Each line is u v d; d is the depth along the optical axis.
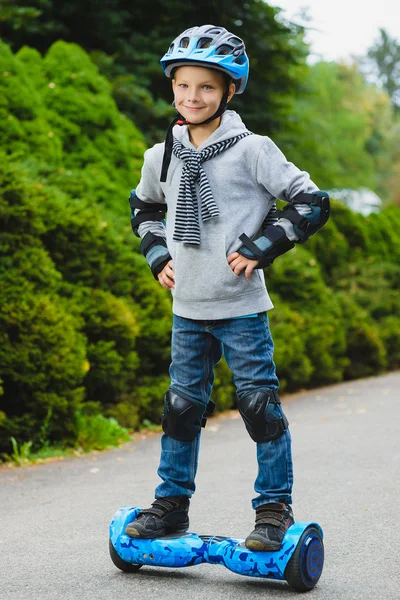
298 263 12.79
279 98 16.97
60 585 3.19
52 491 5.29
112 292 8.28
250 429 3.22
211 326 3.25
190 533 3.35
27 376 6.59
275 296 12.16
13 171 7.02
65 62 10.48
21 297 6.73
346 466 5.75
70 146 10.02
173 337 3.37
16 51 13.57
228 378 9.56
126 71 13.92
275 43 15.83
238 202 3.19
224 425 8.59
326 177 21.17
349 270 15.82
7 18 12.87
